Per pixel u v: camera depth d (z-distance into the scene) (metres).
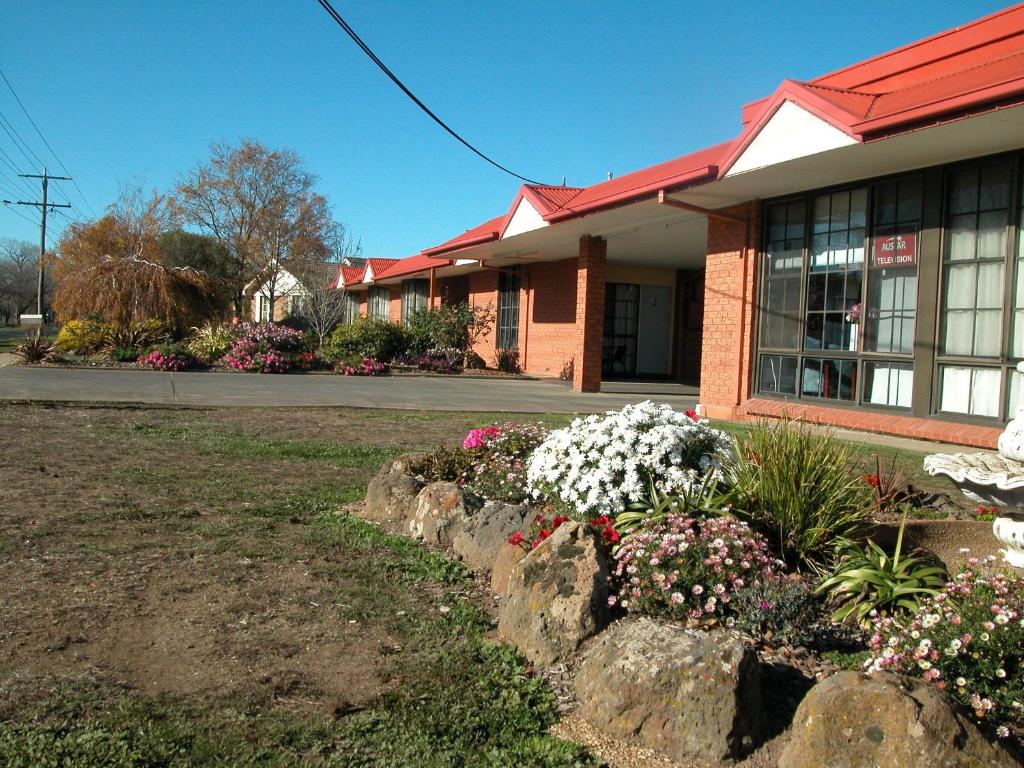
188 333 25.81
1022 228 8.78
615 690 3.03
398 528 5.67
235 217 45.97
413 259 31.69
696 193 11.91
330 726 3.03
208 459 8.15
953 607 3.28
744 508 4.73
